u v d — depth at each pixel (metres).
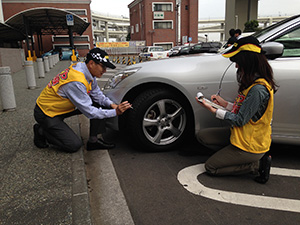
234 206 2.05
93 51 2.63
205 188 2.30
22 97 5.90
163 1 46.28
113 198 2.17
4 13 33.62
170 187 2.32
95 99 2.96
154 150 3.00
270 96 2.05
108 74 11.31
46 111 2.70
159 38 47.38
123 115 3.02
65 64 17.97
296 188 2.30
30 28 23.86
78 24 24.08
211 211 1.99
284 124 2.59
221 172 2.42
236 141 2.22
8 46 24.41
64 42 36.31
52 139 2.80
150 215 1.95
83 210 1.86
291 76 2.49
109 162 2.82
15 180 2.26
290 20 2.70
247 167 2.36
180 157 2.93
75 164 2.56
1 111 4.60
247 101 2.06
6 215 1.81
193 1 46.88
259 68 2.03
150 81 2.80
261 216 1.93
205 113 2.76
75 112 2.95
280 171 2.62
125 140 3.46
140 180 2.45
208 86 2.70
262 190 2.27
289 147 3.21
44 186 2.16
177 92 2.87
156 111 2.97
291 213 1.96
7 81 4.49
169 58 3.11
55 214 1.82
